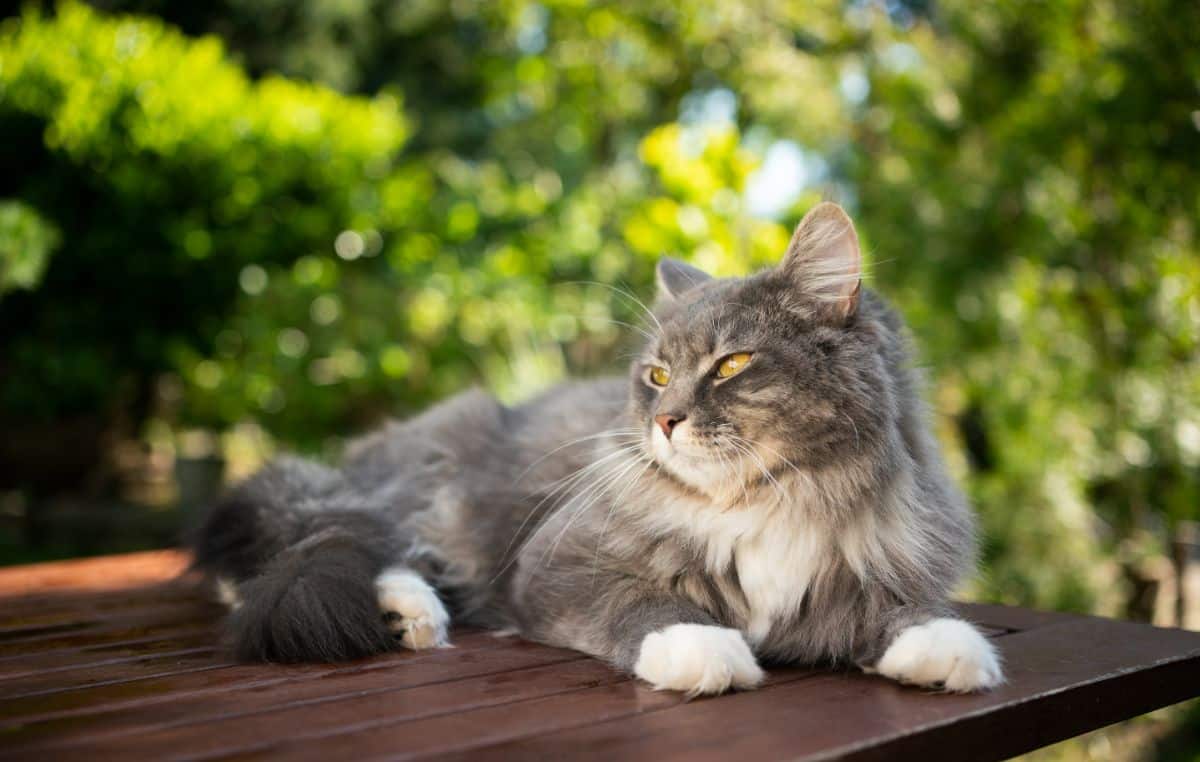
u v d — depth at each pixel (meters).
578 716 0.67
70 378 1.80
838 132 1.84
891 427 0.76
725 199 1.51
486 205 1.85
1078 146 1.29
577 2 1.96
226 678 0.73
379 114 1.83
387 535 0.86
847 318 0.77
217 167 1.69
